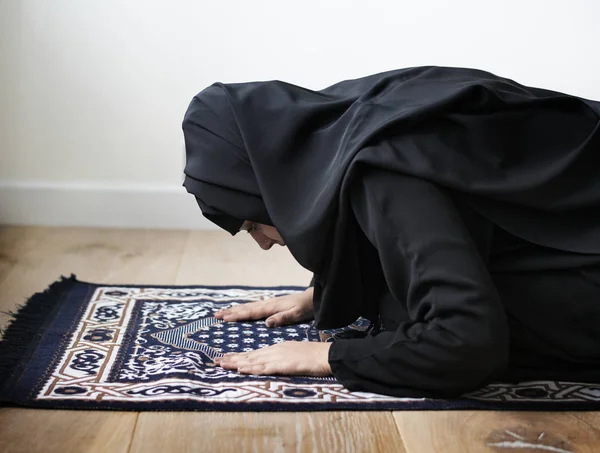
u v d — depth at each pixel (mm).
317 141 1598
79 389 1594
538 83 3229
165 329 1983
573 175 1554
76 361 1748
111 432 1427
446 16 3164
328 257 1579
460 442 1418
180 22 3115
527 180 1508
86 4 3066
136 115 3174
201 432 1434
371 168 1479
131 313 2104
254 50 3170
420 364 1479
